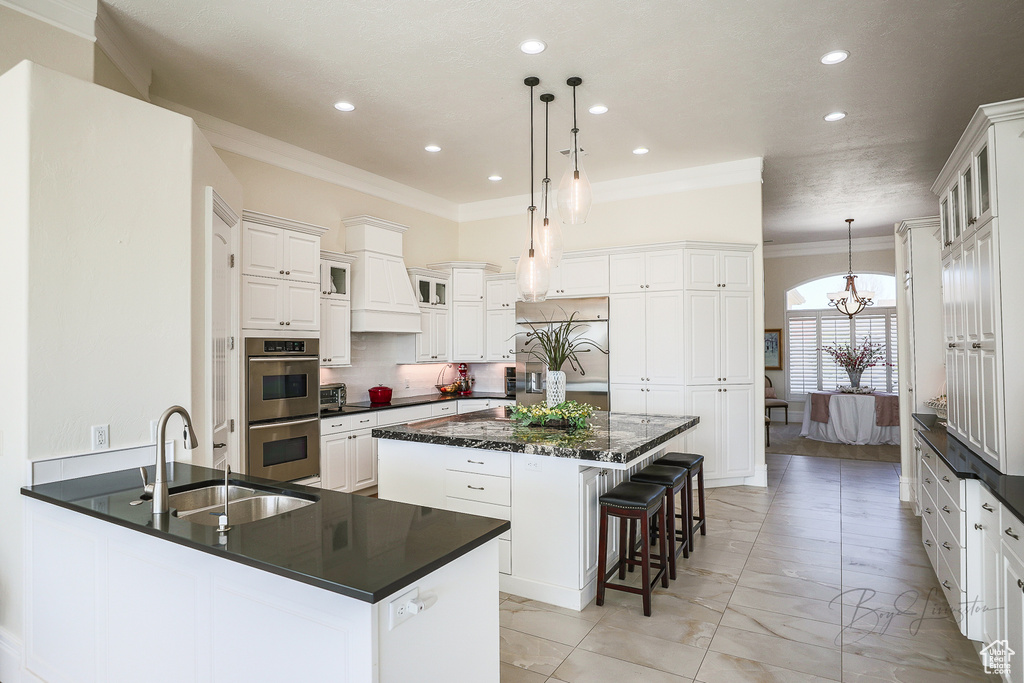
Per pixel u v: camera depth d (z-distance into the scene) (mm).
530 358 6570
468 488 3617
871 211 8133
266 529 1891
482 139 5238
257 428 4426
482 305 7062
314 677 1562
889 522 4789
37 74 2428
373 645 1451
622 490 3330
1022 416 2658
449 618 1746
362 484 5496
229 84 4113
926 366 4875
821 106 4551
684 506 4133
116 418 2689
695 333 5812
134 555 2043
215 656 1801
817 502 5418
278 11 3219
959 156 3248
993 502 2469
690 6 3188
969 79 4086
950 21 3344
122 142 2715
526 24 3371
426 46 3607
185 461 2965
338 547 1712
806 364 10875
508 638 2912
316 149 5488
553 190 6887
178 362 2932
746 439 5980
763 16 3291
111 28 3271
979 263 2984
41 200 2434
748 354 5969
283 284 4738
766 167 6172
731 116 4742
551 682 2520
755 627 3018
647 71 3945
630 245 6086
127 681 2076
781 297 10969
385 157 5734
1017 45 3613
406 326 6250
